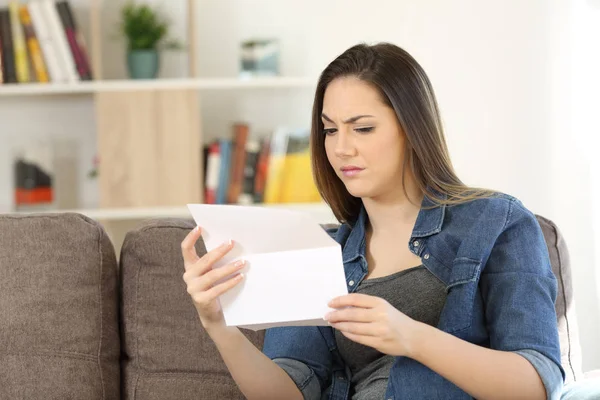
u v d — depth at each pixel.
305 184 4.34
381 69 2.04
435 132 2.10
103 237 2.46
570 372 2.38
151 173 4.29
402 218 2.15
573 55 4.53
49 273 2.37
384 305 1.79
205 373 2.40
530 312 1.93
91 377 2.35
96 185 4.59
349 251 2.20
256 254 1.85
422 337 1.82
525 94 4.57
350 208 2.28
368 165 2.04
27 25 4.25
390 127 2.04
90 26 4.54
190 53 4.38
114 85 4.24
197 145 4.29
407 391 1.97
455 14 4.58
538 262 2.00
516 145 4.59
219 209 1.83
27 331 2.34
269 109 4.65
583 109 4.54
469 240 2.03
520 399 1.83
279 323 1.88
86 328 2.37
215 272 1.85
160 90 4.27
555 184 4.57
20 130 4.56
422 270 2.09
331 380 2.26
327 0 4.61
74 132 4.58
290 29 4.62
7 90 4.19
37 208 4.36
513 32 4.56
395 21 4.60
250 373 2.08
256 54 4.37
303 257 1.81
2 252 2.38
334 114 2.05
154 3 4.57
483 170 4.61
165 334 2.41
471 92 4.60
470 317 1.99
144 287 2.44
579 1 4.51
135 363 2.43
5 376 2.31
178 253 2.45
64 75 4.26
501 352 1.86
